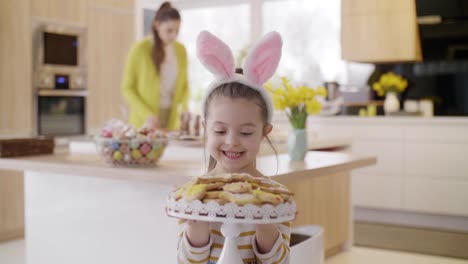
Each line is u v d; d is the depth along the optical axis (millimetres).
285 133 3510
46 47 4785
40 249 2891
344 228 4242
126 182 2557
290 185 3414
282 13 6629
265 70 1357
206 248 1234
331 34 6387
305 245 2035
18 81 4613
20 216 4688
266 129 1402
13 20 4562
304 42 6531
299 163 2611
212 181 1230
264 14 6715
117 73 5406
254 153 1321
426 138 5254
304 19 6523
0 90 4492
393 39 5559
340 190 4152
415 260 4070
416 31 5625
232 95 1302
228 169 1340
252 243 1260
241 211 1146
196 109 7051
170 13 3434
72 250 2771
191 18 7129
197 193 1173
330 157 2963
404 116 5598
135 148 2348
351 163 2756
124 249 2580
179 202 1188
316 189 3771
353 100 6145
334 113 5922
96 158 2721
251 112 1304
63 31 4898
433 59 5844
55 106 4879
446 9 5703
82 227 2727
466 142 5086
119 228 2592
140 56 3555
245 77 1352
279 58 1373
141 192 2512
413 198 5340
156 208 2467
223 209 1150
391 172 5426
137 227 2533
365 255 4199
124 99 5469
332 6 6375
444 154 5184
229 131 1302
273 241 1229
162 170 2271
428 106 5668
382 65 6102
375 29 5625
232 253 1200
